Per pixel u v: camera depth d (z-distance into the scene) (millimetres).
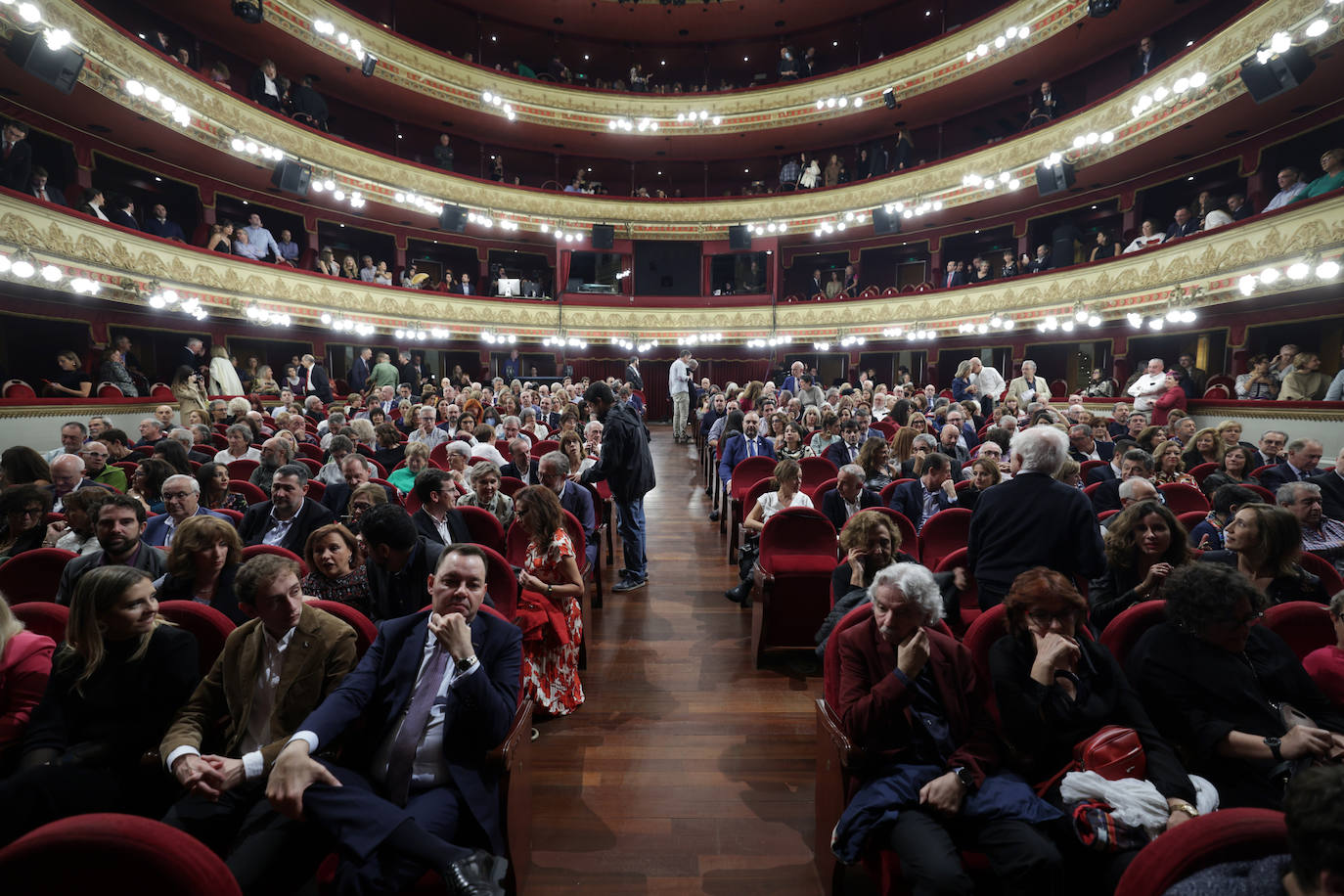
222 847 2098
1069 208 16766
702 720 3635
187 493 3861
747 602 5391
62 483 4508
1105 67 16578
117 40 10984
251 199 15953
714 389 17547
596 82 23047
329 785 1990
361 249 20047
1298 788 1232
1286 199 10500
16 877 1350
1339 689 2266
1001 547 2982
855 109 19422
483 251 21453
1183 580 2254
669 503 9453
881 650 2371
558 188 22188
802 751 3338
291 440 5695
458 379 17516
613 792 3004
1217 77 11367
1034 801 2043
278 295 15109
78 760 2100
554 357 21891
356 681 2256
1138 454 4727
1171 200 15344
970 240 20219
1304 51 9562
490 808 2162
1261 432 9375
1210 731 2131
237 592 2258
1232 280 11125
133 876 1370
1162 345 14062
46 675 2295
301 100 15758
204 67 15500
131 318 12461
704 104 20953
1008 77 17406
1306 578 3008
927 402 12914
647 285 22000
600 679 4117
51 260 9836
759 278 22547
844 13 20656
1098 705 2203
